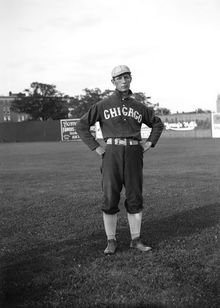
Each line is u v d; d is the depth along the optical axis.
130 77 5.04
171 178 11.14
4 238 5.70
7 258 4.89
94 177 11.95
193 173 12.20
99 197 8.55
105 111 5.04
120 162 5.02
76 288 4.03
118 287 4.01
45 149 28.11
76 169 14.28
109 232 5.12
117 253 4.98
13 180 11.57
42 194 9.07
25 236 5.78
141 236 5.62
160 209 7.22
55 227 6.22
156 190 9.18
